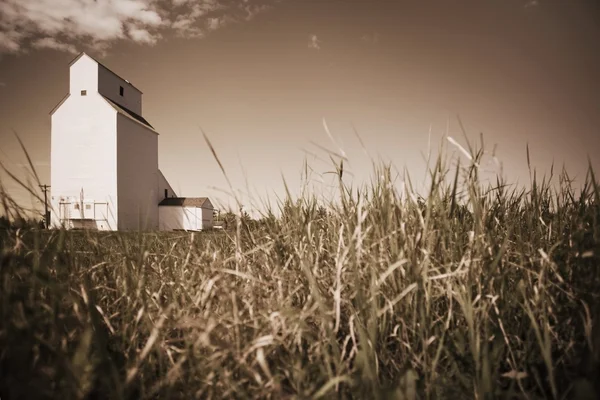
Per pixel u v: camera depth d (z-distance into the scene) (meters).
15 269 1.52
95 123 28.69
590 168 1.77
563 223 2.17
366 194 2.26
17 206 1.50
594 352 1.27
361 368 1.31
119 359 1.54
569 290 1.72
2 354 1.14
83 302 1.69
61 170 28.47
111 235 2.32
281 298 1.73
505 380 1.48
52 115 28.92
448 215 1.90
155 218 32.78
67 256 1.83
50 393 1.12
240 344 1.54
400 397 1.15
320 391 1.11
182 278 2.26
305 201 2.55
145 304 1.76
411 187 1.88
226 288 1.69
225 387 1.33
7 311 1.22
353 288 1.80
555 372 1.45
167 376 1.24
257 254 2.41
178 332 1.83
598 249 1.62
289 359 1.54
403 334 1.59
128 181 29.86
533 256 1.92
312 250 2.17
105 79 30.39
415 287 1.56
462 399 1.34
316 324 1.87
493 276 1.73
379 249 1.88
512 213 2.46
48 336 1.39
